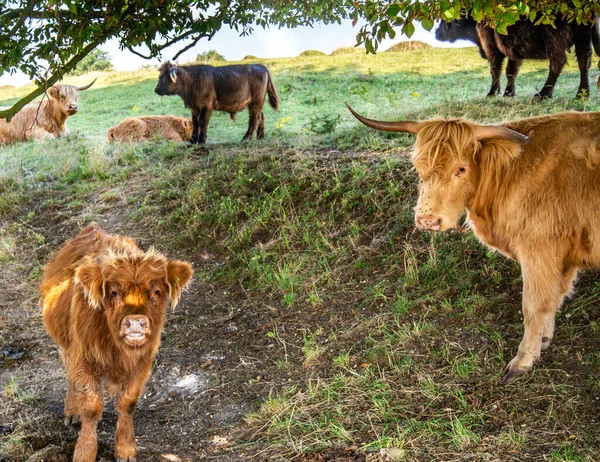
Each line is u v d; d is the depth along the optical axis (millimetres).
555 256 4656
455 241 6680
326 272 6852
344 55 28109
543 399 4477
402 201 7531
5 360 6188
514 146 4703
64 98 16656
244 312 6746
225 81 13383
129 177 10836
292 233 7715
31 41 7785
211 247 8172
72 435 4863
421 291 6145
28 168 12281
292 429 4723
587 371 4633
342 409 4836
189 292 7395
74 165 11852
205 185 9273
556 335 5102
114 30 8133
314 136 10500
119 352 4395
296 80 22297
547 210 4621
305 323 6262
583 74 10695
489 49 11531
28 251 8969
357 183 8070
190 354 6199
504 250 5012
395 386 4965
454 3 4996
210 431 4941
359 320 6031
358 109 15273
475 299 5723
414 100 14438
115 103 22781
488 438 4199
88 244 5238
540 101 9977
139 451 4672
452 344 5273
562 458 3879
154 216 9203
